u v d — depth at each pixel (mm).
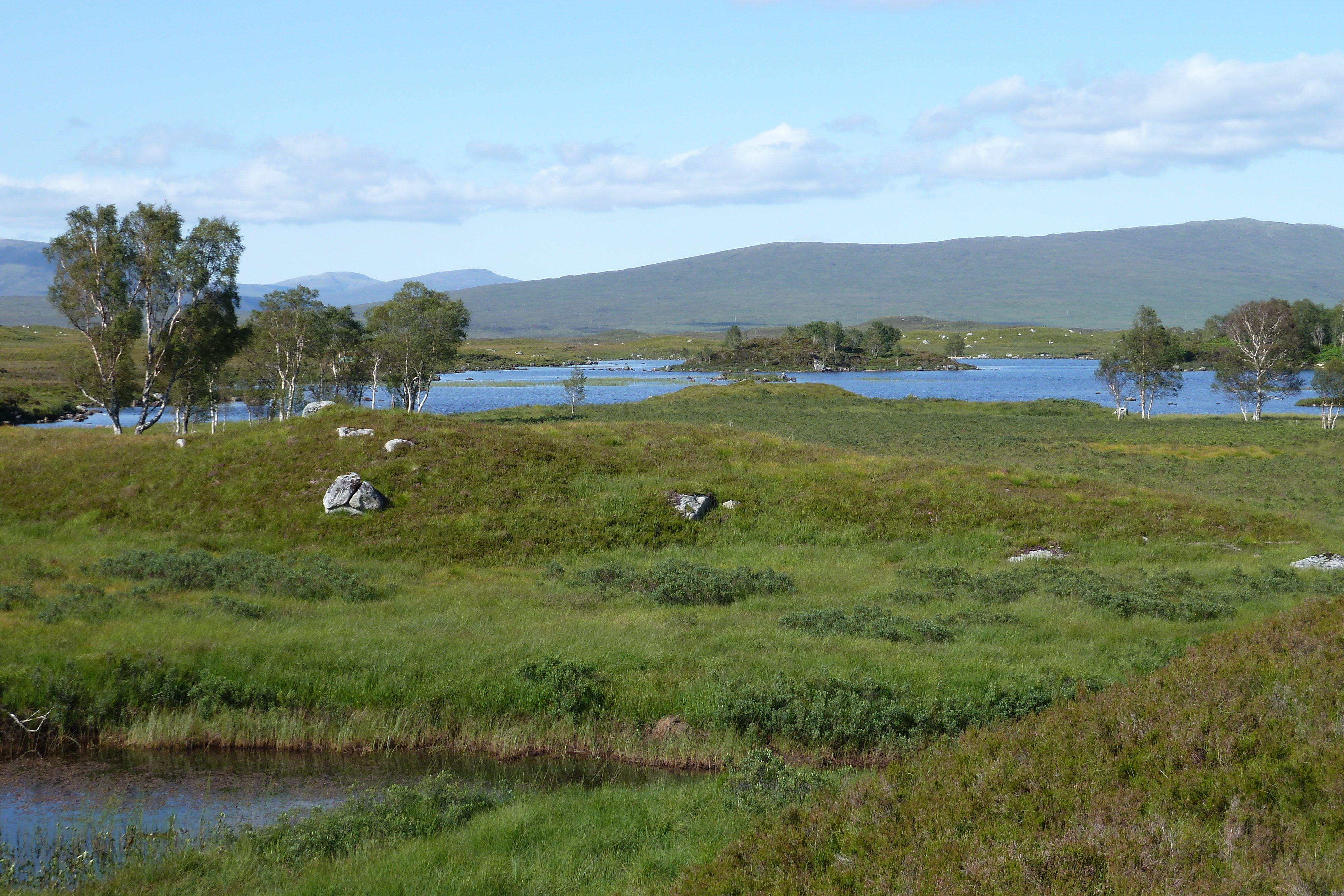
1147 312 129250
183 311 69062
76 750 15258
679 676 17297
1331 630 11914
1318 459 74125
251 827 11688
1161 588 26375
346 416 41156
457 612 22562
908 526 35969
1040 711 15227
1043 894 6781
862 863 7918
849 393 159250
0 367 182500
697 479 39000
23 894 9828
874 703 15734
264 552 30734
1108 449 81125
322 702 16359
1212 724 9406
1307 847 7152
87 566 26078
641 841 10812
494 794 13227
